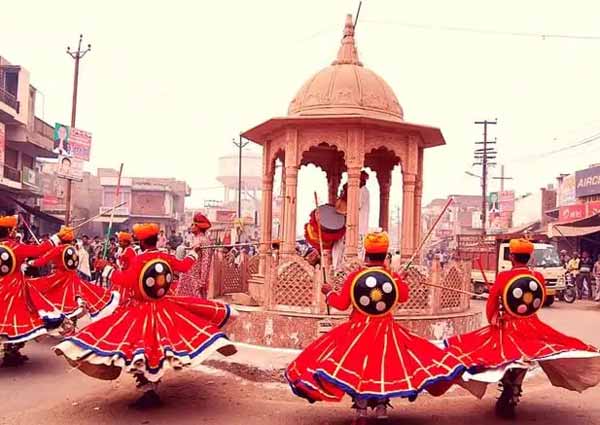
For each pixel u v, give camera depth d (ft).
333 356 17.78
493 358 19.20
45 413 20.48
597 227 83.46
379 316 18.31
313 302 28.14
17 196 112.88
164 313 20.31
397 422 20.04
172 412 20.67
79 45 93.04
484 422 20.16
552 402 22.85
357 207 31.63
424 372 17.43
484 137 138.10
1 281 26.96
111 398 22.43
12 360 28.14
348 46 35.27
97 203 189.47
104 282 68.13
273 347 27.68
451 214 205.05
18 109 98.68
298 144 32.48
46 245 30.73
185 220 212.84
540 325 20.03
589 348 19.49
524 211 161.79
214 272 35.78
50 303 28.04
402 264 29.63
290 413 20.71
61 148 83.66
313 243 34.55
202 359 19.60
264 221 35.63
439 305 30.04
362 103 32.40
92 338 19.24
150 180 204.95
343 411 21.03
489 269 80.33
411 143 33.37
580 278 81.15
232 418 20.06
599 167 103.24
